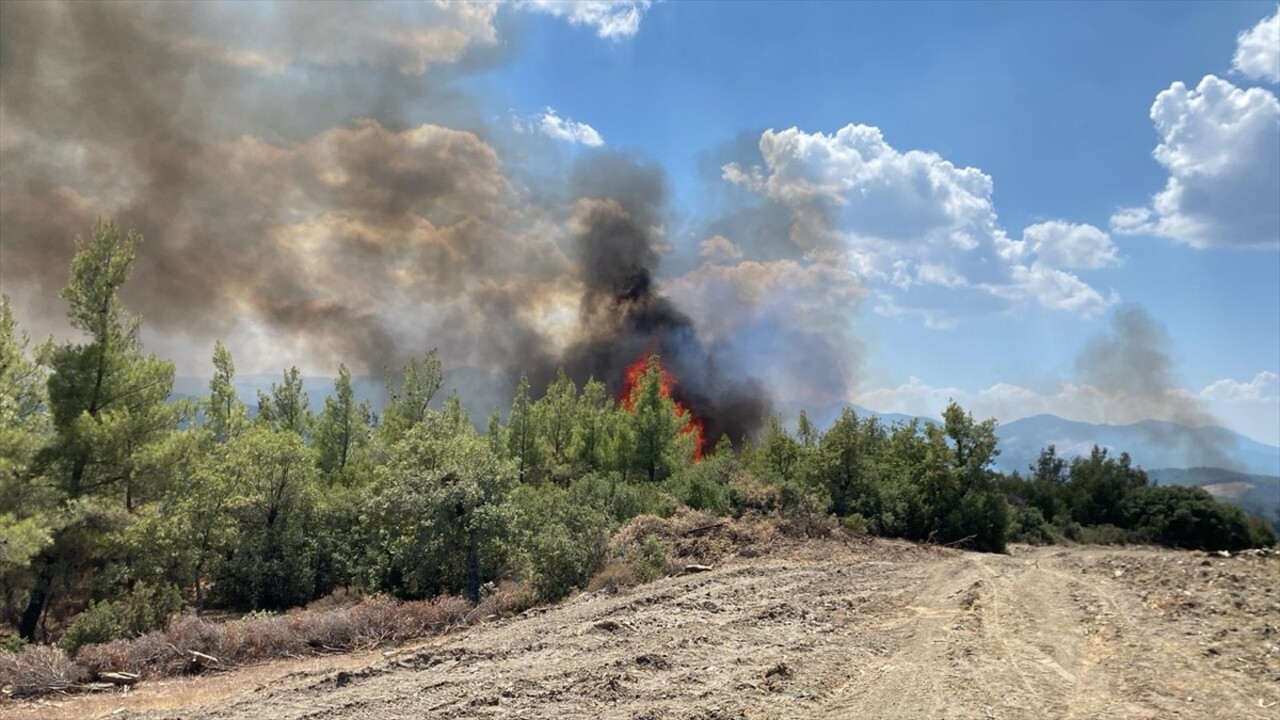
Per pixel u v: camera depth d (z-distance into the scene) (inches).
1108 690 321.1
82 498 799.7
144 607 721.6
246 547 960.9
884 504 1269.7
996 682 341.4
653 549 773.3
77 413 867.4
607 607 554.9
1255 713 276.5
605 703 330.3
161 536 838.5
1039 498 2303.2
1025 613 498.9
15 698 439.5
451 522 778.2
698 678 364.5
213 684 456.1
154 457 871.7
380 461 1371.8
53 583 803.4
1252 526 2169.0
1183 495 2223.2
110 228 910.4
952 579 669.3
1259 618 405.1
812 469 1302.9
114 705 409.4
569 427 1761.8
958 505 1289.4
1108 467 2456.9
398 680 382.9
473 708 328.5
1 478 722.2
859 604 553.6
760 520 1009.5
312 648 558.3
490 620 627.5
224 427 1241.4
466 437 1026.7
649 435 1423.5
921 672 364.8
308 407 1478.8
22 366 815.7
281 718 328.8
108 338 895.7
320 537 997.2
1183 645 373.4
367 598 712.4
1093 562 709.9
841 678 362.0
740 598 571.2
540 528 833.5
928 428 1366.9
